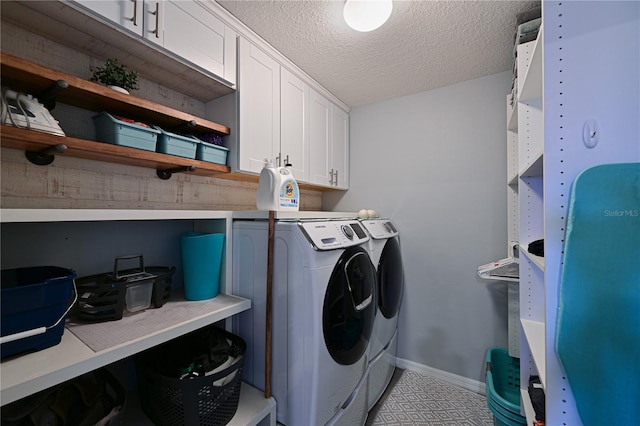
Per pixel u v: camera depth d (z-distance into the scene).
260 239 1.28
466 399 1.90
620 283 0.60
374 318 1.62
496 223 2.01
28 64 0.86
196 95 1.56
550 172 0.67
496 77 2.00
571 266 0.63
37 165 1.06
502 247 1.99
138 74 1.34
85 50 1.16
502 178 1.99
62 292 0.82
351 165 2.62
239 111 1.50
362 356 1.47
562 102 0.66
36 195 1.06
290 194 1.46
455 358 2.12
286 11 1.38
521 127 1.31
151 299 1.16
